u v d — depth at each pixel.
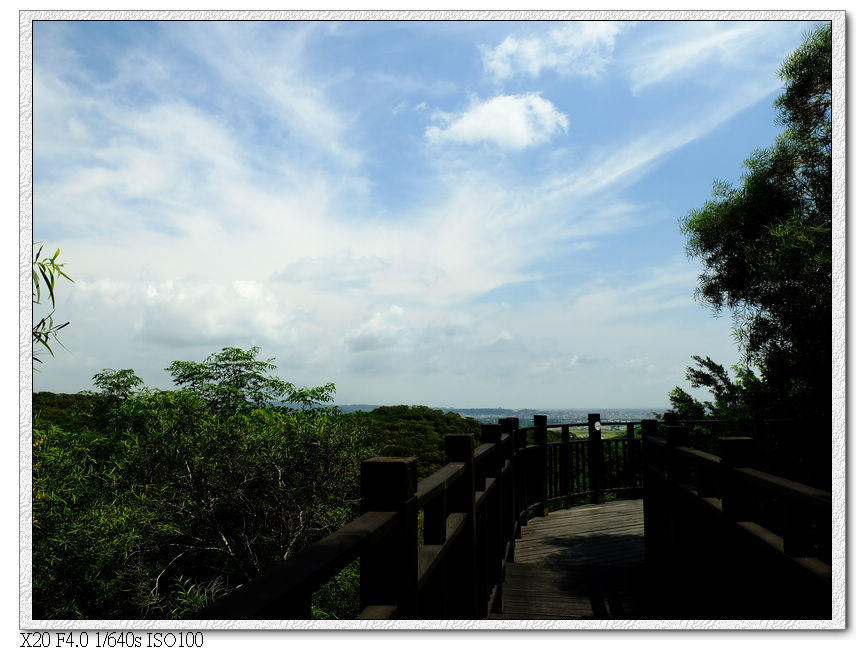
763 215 5.14
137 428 9.45
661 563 4.37
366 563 1.72
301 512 9.27
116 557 6.44
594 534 6.25
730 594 2.78
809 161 4.71
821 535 2.70
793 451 3.90
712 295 5.84
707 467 3.23
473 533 2.85
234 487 8.97
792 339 3.92
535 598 4.26
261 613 0.86
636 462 8.48
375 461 1.74
